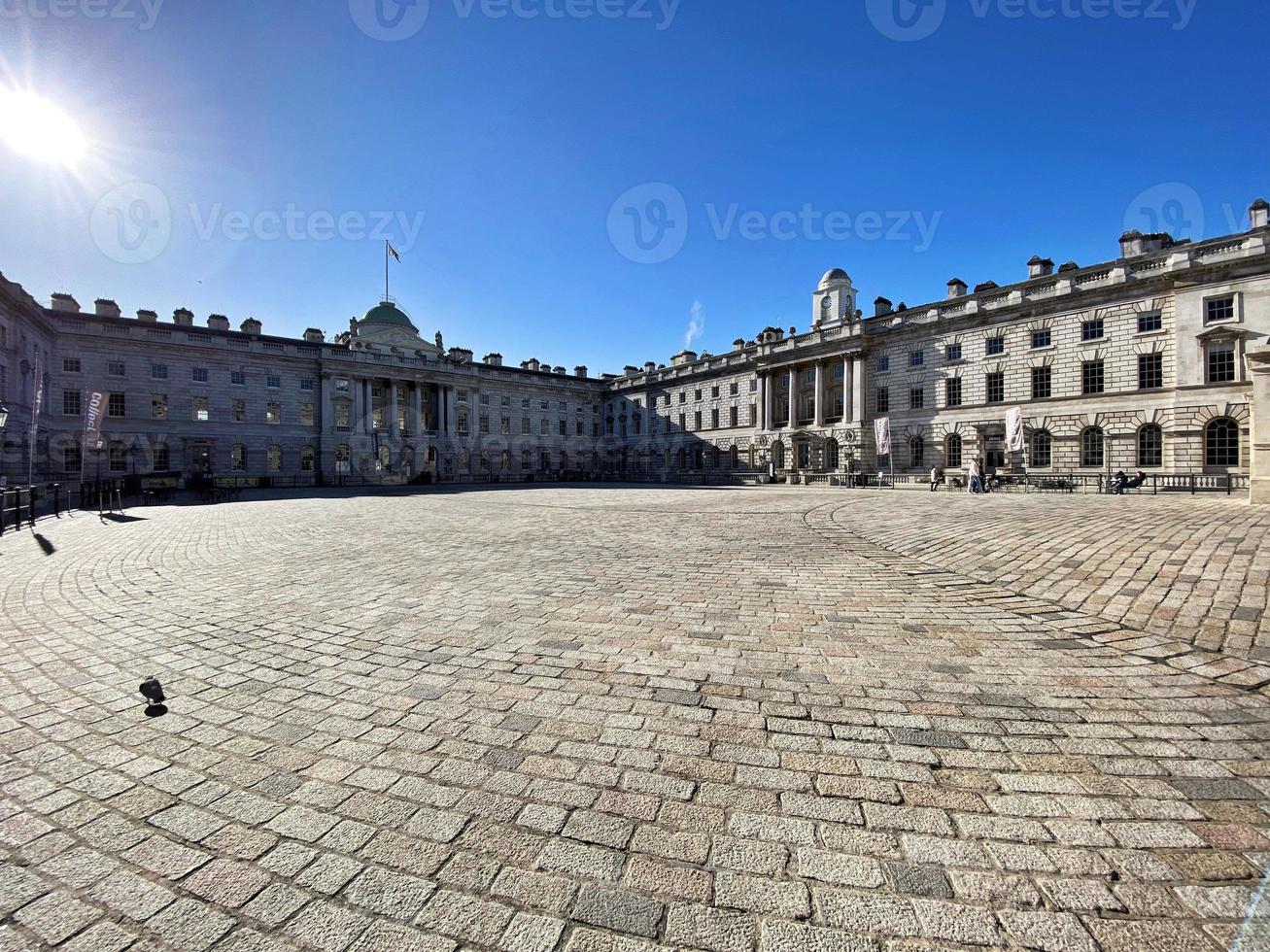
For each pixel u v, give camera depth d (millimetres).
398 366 59094
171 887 2424
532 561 9328
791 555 9594
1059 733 3584
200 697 4281
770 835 2682
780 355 52406
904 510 16594
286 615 6359
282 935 2176
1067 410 34844
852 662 4777
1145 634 5363
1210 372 29656
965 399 39812
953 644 5176
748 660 4840
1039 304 36062
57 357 42812
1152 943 2086
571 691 4273
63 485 34781
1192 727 3656
